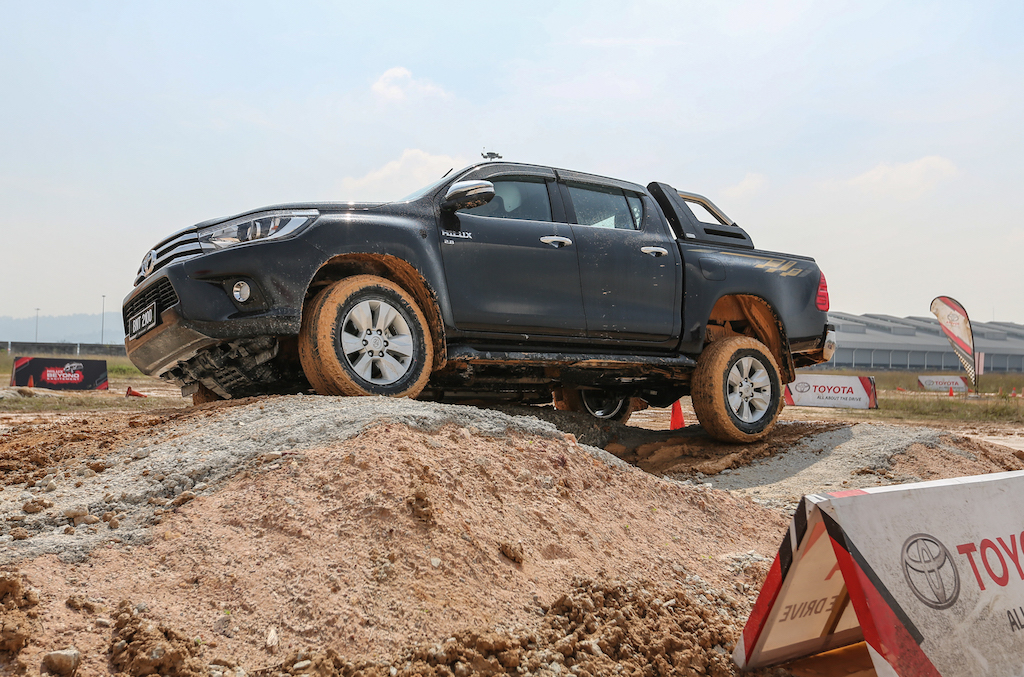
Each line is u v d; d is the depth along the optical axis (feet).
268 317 12.60
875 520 6.88
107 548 7.34
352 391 12.80
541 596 7.78
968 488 7.93
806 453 18.15
